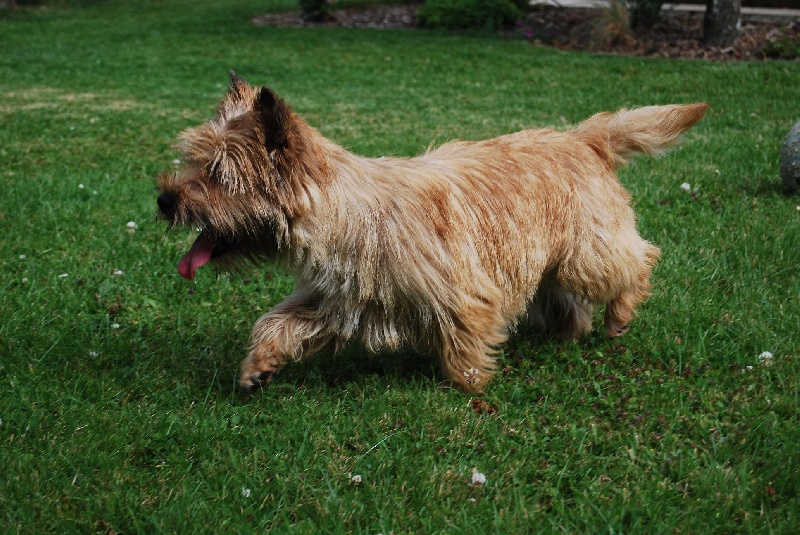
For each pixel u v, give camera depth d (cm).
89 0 751
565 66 418
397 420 136
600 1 534
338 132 293
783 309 162
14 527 116
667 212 207
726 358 150
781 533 114
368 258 133
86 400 141
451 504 121
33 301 169
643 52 452
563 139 152
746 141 265
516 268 143
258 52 478
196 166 128
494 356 153
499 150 148
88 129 302
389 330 138
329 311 137
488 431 134
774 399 139
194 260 131
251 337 140
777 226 195
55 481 123
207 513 119
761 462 126
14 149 272
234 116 130
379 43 496
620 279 151
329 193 131
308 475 126
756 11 498
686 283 174
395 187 136
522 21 538
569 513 119
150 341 158
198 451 130
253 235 131
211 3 723
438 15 546
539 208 144
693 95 342
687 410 137
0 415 136
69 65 444
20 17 640
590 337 160
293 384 145
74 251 190
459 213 138
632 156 159
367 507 120
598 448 131
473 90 373
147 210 212
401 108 339
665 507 120
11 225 202
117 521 118
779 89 347
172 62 452
